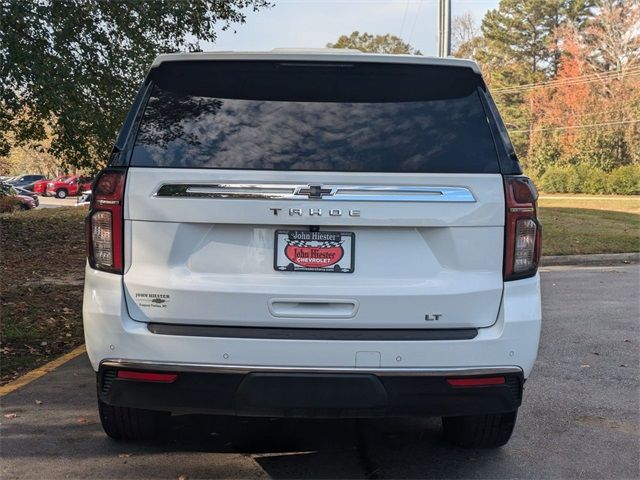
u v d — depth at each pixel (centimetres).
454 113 313
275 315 294
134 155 303
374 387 291
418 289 295
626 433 409
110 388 300
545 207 2847
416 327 296
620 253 1401
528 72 6462
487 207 297
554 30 6366
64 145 1237
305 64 317
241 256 297
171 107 313
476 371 294
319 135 304
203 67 321
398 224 294
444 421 382
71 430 394
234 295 292
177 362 292
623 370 545
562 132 5631
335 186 293
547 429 414
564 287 998
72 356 552
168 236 295
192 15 1193
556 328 703
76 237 1384
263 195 292
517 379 302
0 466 345
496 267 299
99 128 1116
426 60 318
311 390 290
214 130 306
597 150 5362
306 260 296
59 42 1052
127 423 361
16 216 1808
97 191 302
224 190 293
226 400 293
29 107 1158
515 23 6556
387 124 309
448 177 296
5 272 941
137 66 1127
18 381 485
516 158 308
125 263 299
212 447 376
